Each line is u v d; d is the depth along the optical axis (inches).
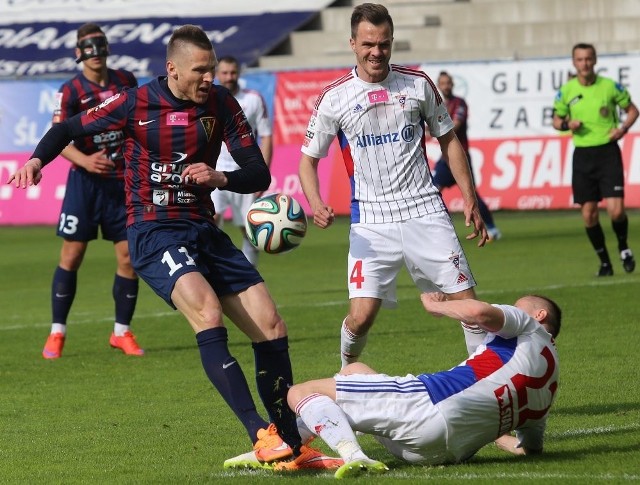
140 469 720.3
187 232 741.3
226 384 700.7
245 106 1583.4
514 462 690.2
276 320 725.9
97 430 858.8
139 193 749.9
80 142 1222.9
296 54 3496.6
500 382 658.2
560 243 2295.8
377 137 831.1
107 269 2215.8
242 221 1644.9
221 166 1628.9
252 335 729.6
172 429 850.1
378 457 728.3
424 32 3447.3
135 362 1192.8
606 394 907.4
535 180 2775.6
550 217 2878.9
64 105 1216.8
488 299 1496.1
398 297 1642.5
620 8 3388.3
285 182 2859.3
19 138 3053.6
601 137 1732.3
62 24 3688.5
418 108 832.3
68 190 1237.7
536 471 658.8
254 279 738.2
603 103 1737.2
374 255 837.2
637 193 2701.8
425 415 650.2
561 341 1171.9
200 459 746.2
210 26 3548.2
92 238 1245.1
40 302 1770.4
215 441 804.0
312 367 1090.1
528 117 2778.1
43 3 3799.2
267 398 721.6
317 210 826.8
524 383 661.9
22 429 875.4
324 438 650.8
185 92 737.0
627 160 2706.7
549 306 705.6
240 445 789.2
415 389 655.1
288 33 3459.6
